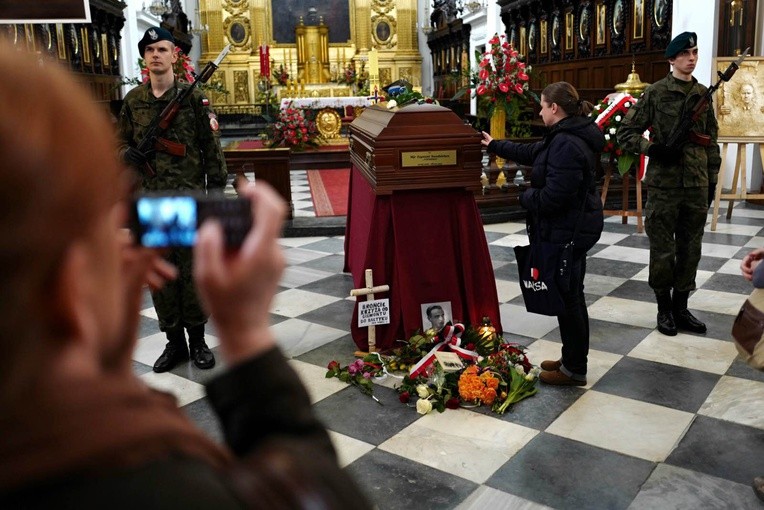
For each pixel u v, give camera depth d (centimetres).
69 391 37
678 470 265
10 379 35
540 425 304
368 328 383
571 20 1323
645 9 1079
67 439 35
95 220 37
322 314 464
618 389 338
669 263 407
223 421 52
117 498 35
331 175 1166
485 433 298
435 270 380
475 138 366
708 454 277
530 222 325
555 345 400
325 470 47
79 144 36
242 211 49
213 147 375
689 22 930
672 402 324
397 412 320
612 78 1191
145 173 363
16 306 35
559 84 318
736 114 712
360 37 2184
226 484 40
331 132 1364
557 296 316
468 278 382
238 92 2142
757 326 228
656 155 402
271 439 49
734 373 355
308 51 2020
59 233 35
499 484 258
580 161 306
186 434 39
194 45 2142
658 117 408
